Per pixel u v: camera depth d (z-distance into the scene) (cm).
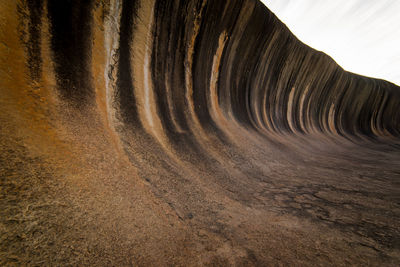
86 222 226
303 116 2275
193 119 873
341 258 280
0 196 189
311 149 1517
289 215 434
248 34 1205
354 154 1653
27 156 246
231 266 248
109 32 550
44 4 402
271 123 1666
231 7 995
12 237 169
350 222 408
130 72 617
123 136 475
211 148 766
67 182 257
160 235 270
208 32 966
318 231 363
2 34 326
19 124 275
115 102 533
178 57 859
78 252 192
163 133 647
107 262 198
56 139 309
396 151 2131
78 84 443
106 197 279
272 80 1691
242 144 948
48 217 204
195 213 362
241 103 1387
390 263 271
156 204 333
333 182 740
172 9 750
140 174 392
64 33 438
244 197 511
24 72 344
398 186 725
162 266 221
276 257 276
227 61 1185
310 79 2117
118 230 241
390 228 383
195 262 244
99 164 331
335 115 2931
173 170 488
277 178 732
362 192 630
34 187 221
